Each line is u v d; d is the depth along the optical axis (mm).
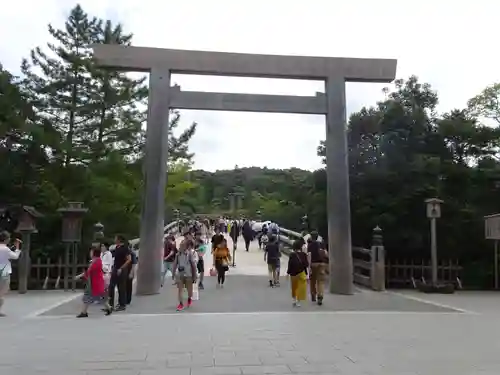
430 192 17109
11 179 17219
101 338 8047
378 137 19250
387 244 17297
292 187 28734
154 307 11836
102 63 14703
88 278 10531
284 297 13695
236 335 8312
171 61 14953
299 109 15281
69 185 18547
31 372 5941
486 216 16188
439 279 16609
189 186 31328
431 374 5941
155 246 14180
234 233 22406
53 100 21125
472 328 9219
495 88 22219
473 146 18641
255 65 15133
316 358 6668
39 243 16734
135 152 23078
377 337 8227
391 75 15656
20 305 12211
